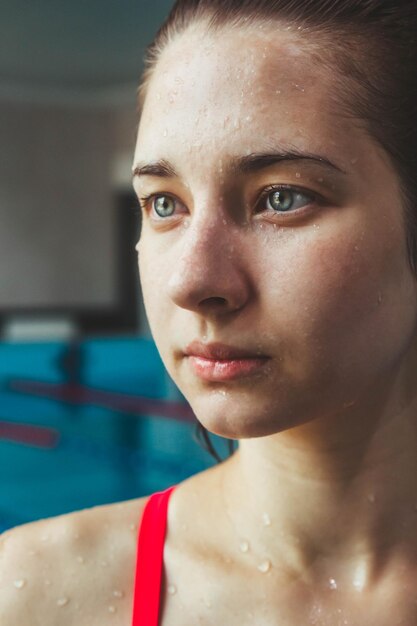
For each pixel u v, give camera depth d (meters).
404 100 0.60
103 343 7.38
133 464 4.31
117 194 9.41
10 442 4.76
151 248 0.61
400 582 0.67
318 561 0.68
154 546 0.72
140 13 6.29
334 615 0.66
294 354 0.56
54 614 0.69
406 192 0.60
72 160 9.05
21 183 8.84
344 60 0.58
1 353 6.92
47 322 8.91
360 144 0.57
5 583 0.71
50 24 6.45
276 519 0.68
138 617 0.68
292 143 0.55
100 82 8.45
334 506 0.67
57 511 3.56
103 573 0.71
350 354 0.57
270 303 0.55
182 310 0.58
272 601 0.67
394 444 0.67
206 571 0.69
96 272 9.23
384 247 0.58
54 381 6.80
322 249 0.56
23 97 8.76
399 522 0.68
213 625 0.67
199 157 0.56
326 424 0.64
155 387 6.51
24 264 8.87
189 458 4.43
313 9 0.58
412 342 0.66
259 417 0.56
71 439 4.85
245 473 0.70
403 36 0.61
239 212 0.57
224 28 0.59
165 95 0.59
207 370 0.56
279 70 0.57
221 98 0.57
